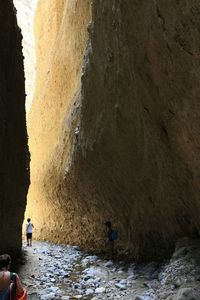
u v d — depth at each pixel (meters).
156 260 9.85
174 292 6.59
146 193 10.05
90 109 12.79
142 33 7.38
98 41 11.31
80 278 9.90
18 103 11.50
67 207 15.45
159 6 6.44
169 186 8.63
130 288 8.57
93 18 11.47
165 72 6.98
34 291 8.65
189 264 7.17
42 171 18.58
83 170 13.59
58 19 22.59
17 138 11.28
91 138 12.62
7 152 10.38
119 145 11.10
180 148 7.49
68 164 14.83
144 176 9.99
